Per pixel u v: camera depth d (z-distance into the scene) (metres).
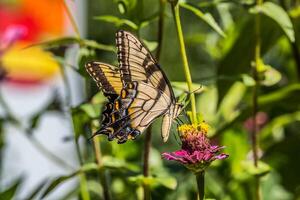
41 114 0.67
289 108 0.73
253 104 0.63
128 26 0.59
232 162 0.73
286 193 0.77
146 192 0.58
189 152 0.52
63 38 0.59
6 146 0.78
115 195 0.70
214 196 0.71
